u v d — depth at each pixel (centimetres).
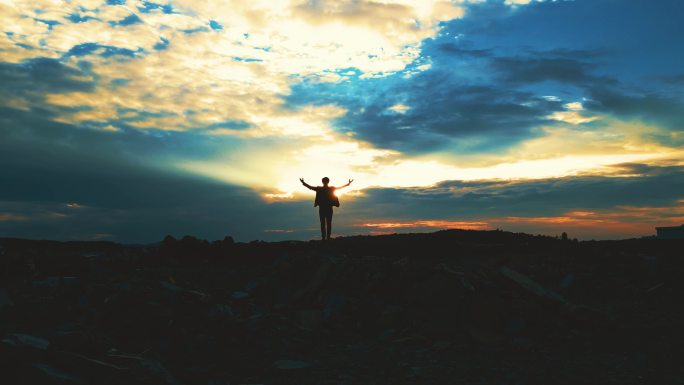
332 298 1009
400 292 1025
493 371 661
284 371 666
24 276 1165
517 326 860
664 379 602
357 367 690
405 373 657
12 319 786
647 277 1221
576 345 792
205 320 816
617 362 688
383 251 1516
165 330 772
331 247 1549
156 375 568
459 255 1473
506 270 1040
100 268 1256
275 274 1191
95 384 530
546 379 618
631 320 901
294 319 931
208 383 604
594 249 1492
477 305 902
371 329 905
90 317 815
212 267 1331
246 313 910
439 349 785
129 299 848
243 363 691
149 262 1380
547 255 1473
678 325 858
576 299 1102
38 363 520
